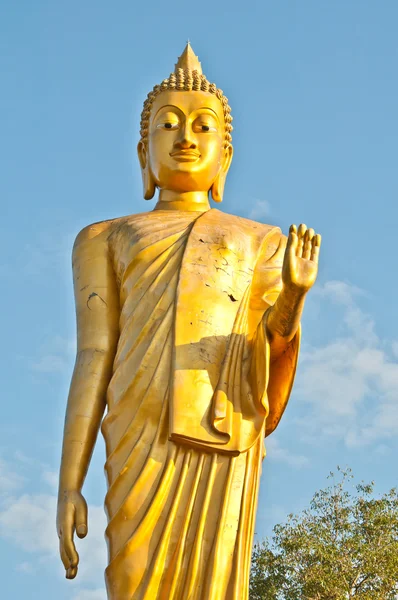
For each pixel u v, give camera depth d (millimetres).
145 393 9750
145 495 9430
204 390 9648
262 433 9867
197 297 10031
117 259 10719
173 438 9500
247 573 9406
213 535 9359
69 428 10141
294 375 10141
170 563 9242
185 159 11164
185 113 11242
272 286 10438
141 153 11594
